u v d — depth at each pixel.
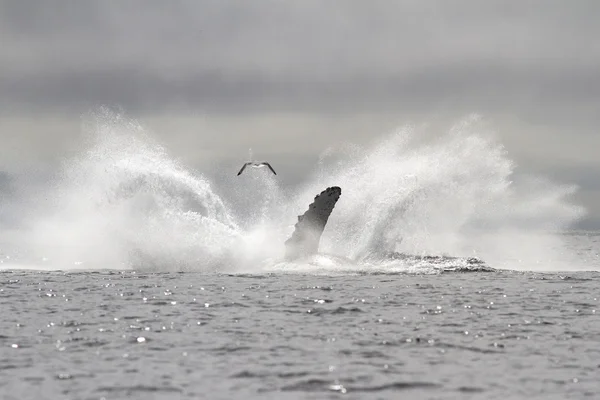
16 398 53.19
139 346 68.56
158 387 55.81
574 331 76.25
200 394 54.25
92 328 77.00
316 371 60.06
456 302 94.44
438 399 53.38
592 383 57.00
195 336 73.00
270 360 63.41
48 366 61.38
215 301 94.50
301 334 74.12
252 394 54.34
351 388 55.75
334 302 93.69
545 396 53.97
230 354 65.50
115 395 54.03
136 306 90.88
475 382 57.28
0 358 63.84
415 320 82.06
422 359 63.97
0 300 95.56
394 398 53.59
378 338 72.31
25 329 76.19
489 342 70.69
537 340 71.75
